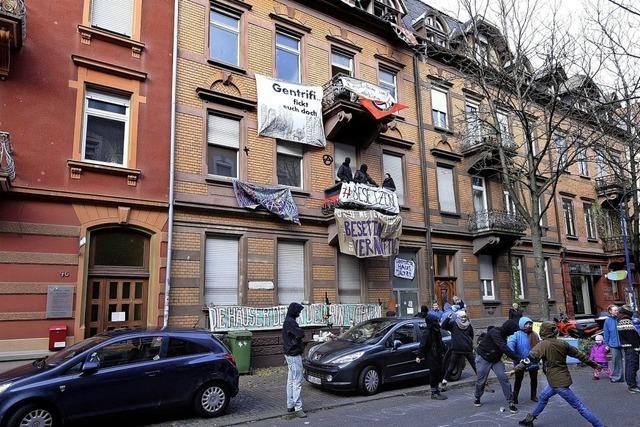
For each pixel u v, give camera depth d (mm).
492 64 16656
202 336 7828
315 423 7137
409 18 20172
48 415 6137
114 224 10539
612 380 10398
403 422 7078
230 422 7188
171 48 12164
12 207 9398
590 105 16047
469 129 18266
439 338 8984
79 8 10922
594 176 25516
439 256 17297
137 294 10766
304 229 13594
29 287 9328
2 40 9102
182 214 11531
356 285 14672
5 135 8766
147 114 11445
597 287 24312
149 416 7445
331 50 15766
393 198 14609
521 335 8445
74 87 10539
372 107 14281
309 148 14266
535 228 14734
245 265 12312
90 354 6688
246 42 13594
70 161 10086
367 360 9109
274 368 11719
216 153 12602
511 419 7195
